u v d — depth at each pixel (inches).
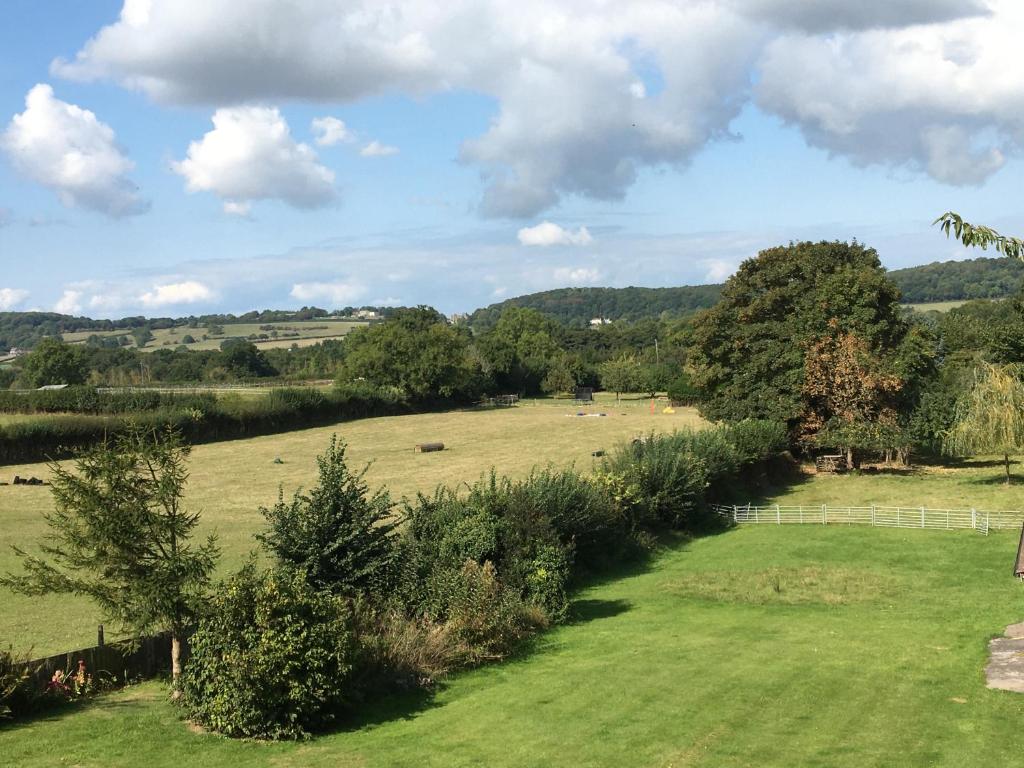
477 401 5575.8
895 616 1112.8
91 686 780.6
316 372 6865.2
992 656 862.5
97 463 765.9
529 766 601.0
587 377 6628.9
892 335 2600.9
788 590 1306.6
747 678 807.1
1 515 1991.9
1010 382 2162.9
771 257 2691.9
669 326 7765.8
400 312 5600.4
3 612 1146.7
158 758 621.3
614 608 1224.8
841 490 2295.8
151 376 6914.4
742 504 2128.4
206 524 1867.6
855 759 595.8
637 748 628.4
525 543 1153.4
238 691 666.2
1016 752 602.2
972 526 1761.8
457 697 793.6
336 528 912.3
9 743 644.1
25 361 5959.6
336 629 714.2
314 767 605.6
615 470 1747.0
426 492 2338.8
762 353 2591.0
